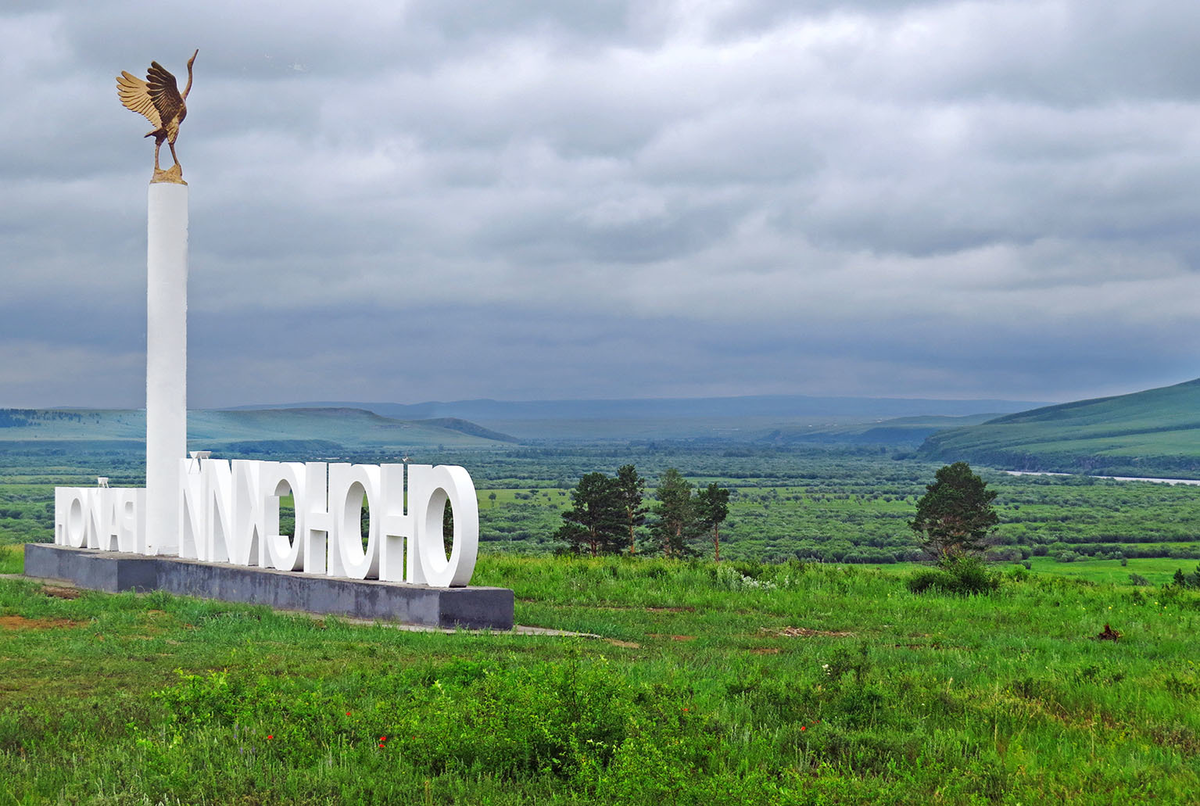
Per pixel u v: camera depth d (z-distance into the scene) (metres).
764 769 11.22
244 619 21.94
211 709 12.70
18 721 12.37
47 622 22.23
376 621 21.73
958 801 10.55
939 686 15.27
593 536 82.00
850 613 25.30
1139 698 14.95
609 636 21.38
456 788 10.46
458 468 22.17
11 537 85.12
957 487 80.44
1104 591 31.52
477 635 20.16
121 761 10.97
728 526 156.25
